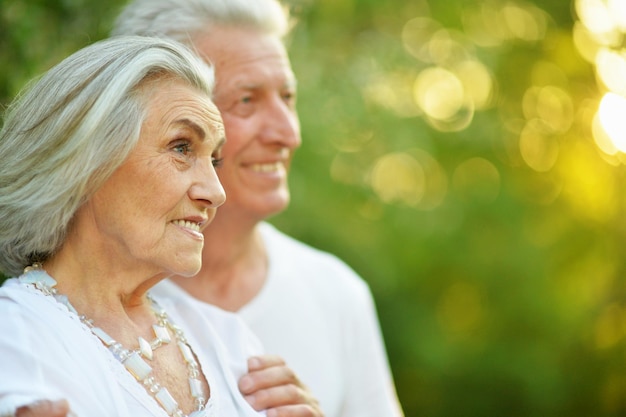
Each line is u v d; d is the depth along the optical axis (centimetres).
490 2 669
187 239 222
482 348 768
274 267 335
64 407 189
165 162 218
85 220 218
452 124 687
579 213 732
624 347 751
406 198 715
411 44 654
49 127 212
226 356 251
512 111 712
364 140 611
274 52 314
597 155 708
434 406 796
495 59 654
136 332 225
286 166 322
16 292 210
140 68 215
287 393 257
